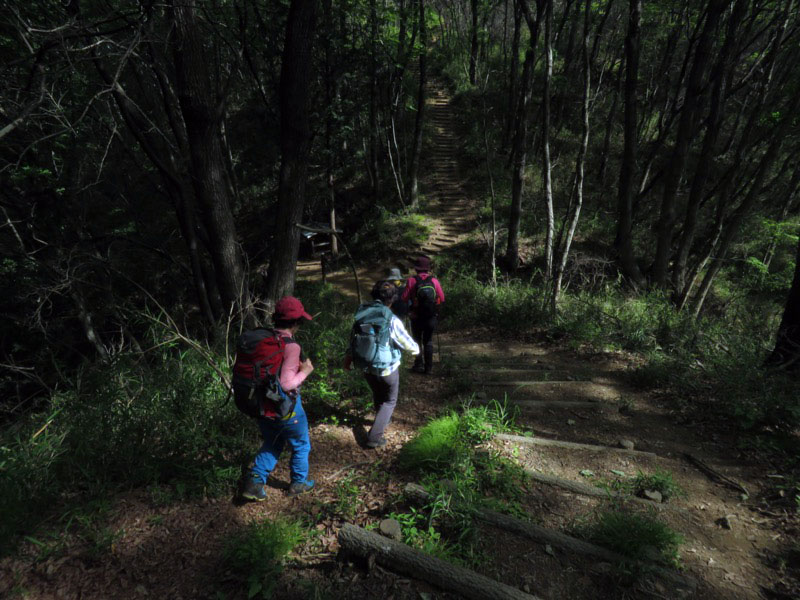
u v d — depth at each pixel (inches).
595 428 163.5
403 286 219.6
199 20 239.1
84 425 137.6
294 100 248.7
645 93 830.5
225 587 92.4
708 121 432.8
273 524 107.7
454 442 134.2
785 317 188.9
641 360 241.4
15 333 270.5
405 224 703.1
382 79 676.1
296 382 110.3
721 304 514.0
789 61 524.1
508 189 750.5
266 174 903.1
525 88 535.2
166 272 426.9
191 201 258.2
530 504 116.2
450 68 1099.3
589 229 644.7
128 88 327.0
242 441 142.9
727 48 400.5
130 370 173.9
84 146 295.6
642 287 489.4
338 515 113.5
